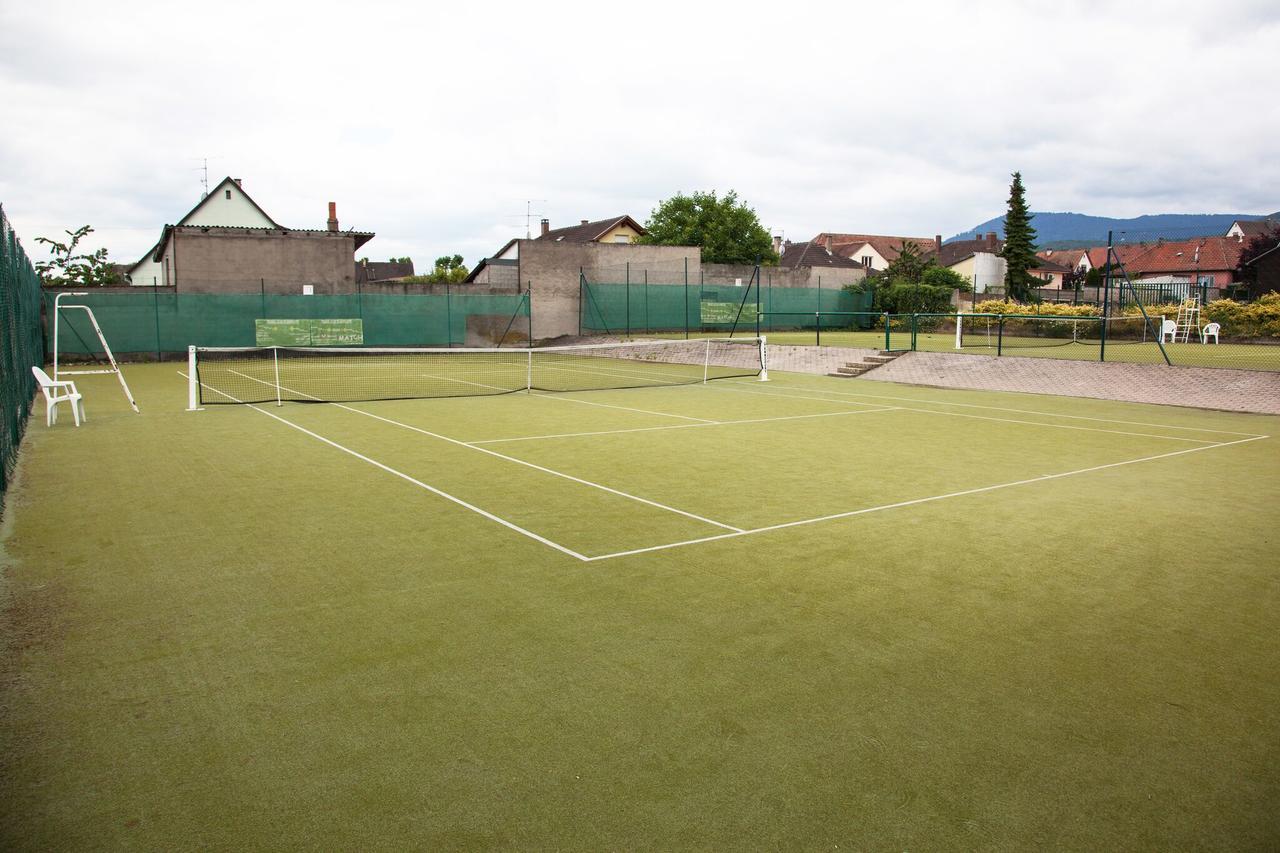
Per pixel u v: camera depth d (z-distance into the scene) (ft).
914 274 161.99
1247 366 71.15
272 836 10.61
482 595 19.51
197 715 13.74
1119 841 10.73
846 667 15.79
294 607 18.63
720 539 24.35
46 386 45.39
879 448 40.68
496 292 120.47
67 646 16.46
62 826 10.77
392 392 66.85
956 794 11.71
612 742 12.98
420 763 12.33
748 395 65.51
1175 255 206.08
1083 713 14.11
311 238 113.29
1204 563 22.50
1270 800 11.67
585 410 54.95
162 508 27.43
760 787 11.80
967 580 20.90
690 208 195.42
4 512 26.76
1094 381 66.03
